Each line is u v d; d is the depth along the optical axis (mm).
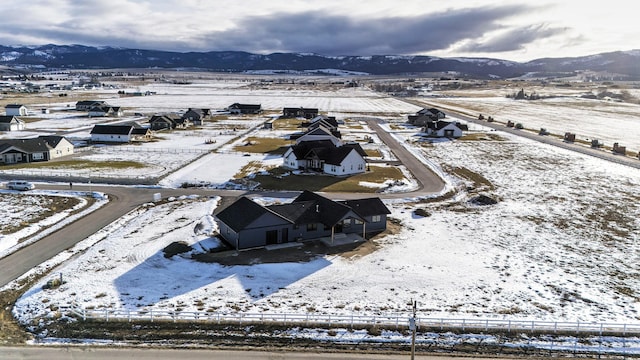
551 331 29500
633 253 43094
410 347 27594
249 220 42719
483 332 29375
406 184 68438
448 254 42438
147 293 33875
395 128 134375
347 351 26938
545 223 51719
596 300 34000
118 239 44188
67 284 34844
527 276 37969
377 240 45875
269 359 25844
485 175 75688
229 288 34969
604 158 89688
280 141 106062
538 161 87375
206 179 69312
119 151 92625
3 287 34344
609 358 27094
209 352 26406
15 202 56031
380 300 33625
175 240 43969
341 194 62594
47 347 26594
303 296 34000
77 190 62250
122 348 26641
